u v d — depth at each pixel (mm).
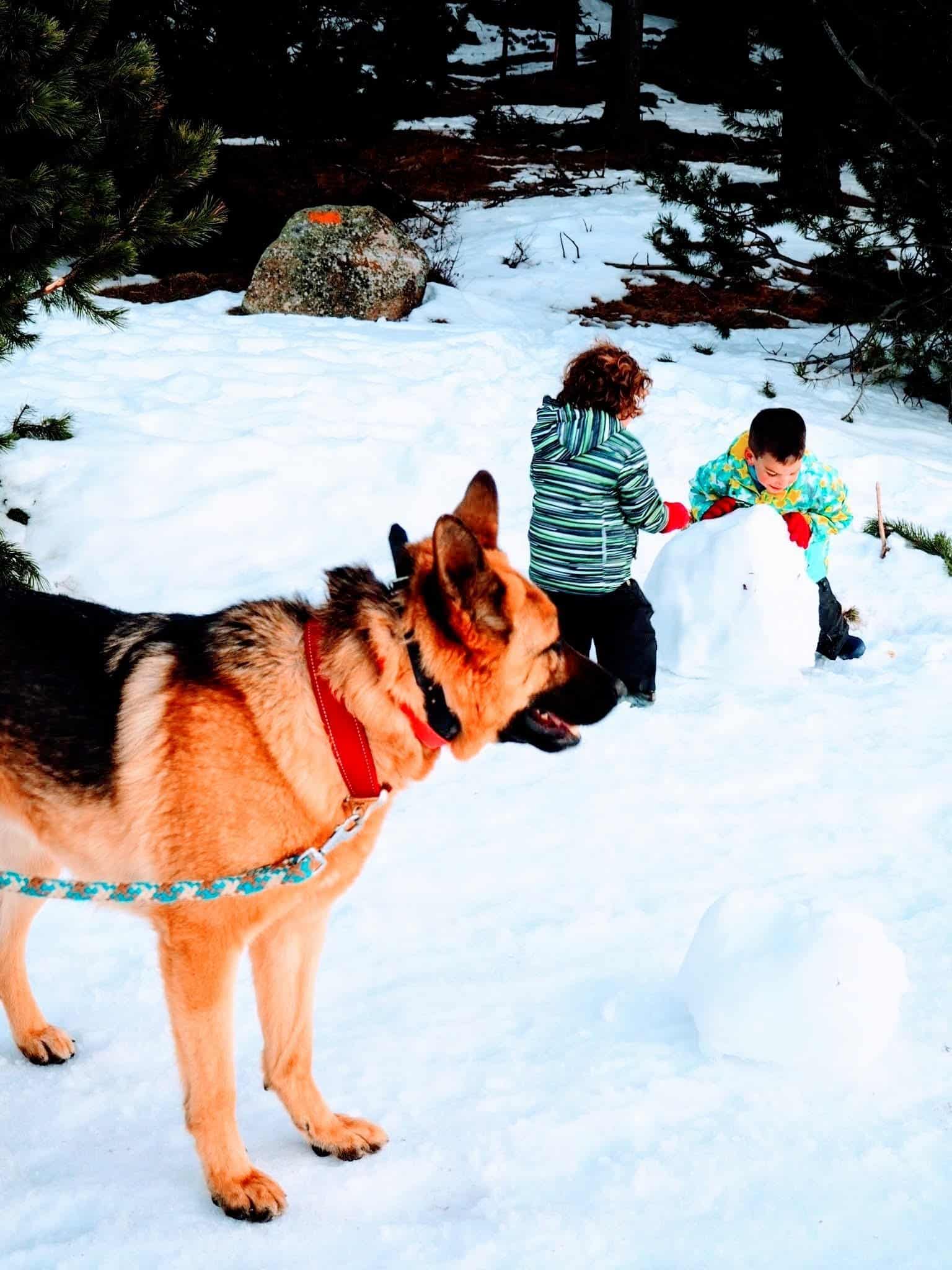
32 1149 2867
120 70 5695
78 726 2795
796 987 2967
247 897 2631
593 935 3703
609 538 5152
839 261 11367
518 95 25969
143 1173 2801
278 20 14703
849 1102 2918
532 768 4910
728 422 8922
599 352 5152
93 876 2908
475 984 3477
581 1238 2521
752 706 5422
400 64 16031
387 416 8820
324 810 2682
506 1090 3016
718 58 12812
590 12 35281
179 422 8156
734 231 12422
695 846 4246
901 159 10641
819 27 11312
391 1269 2473
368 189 17016
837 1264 2438
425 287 12859
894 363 10719
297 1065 2836
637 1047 3162
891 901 3826
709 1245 2496
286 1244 2566
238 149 17969
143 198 5812
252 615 2773
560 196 18172
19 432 7566
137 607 6266
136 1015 3391
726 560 5625
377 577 2807
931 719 5215
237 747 2645
